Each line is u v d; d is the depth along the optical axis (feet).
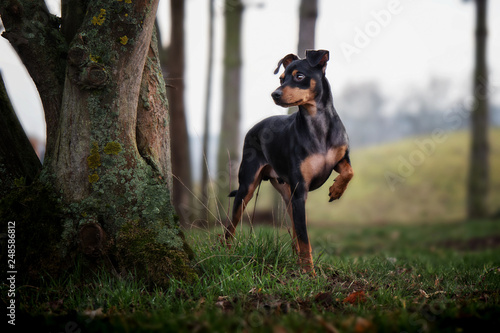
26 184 11.48
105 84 10.53
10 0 10.96
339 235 36.65
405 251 26.40
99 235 10.39
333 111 12.32
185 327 7.83
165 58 31.30
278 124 13.42
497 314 8.61
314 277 11.35
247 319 8.34
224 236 13.00
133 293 9.84
